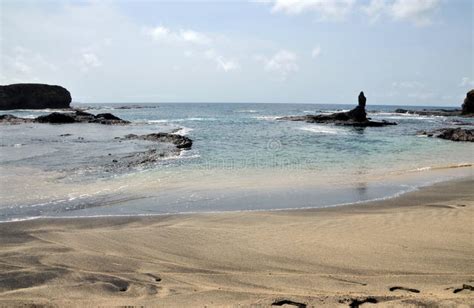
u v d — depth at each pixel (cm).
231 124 4806
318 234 795
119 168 1581
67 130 3497
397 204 1080
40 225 835
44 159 1753
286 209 1016
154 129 3738
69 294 507
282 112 10069
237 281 564
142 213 957
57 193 1143
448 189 1284
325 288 540
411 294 513
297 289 537
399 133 3700
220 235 784
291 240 755
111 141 2561
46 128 3678
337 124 4747
